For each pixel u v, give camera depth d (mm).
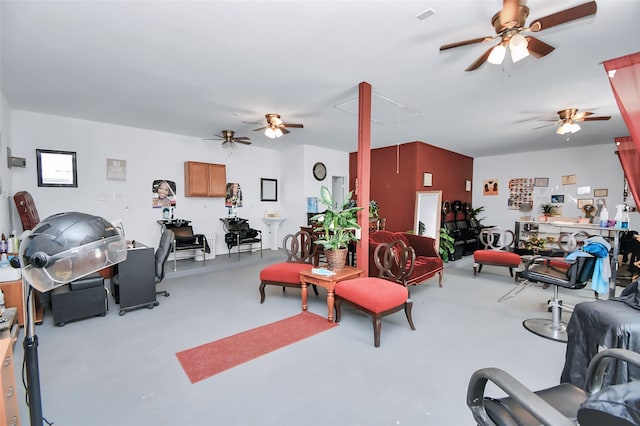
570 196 6906
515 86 3410
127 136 5246
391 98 3805
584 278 2756
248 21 2189
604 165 6484
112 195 5105
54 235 973
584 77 3154
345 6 2025
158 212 5625
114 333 2734
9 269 2670
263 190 7270
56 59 2758
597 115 4434
